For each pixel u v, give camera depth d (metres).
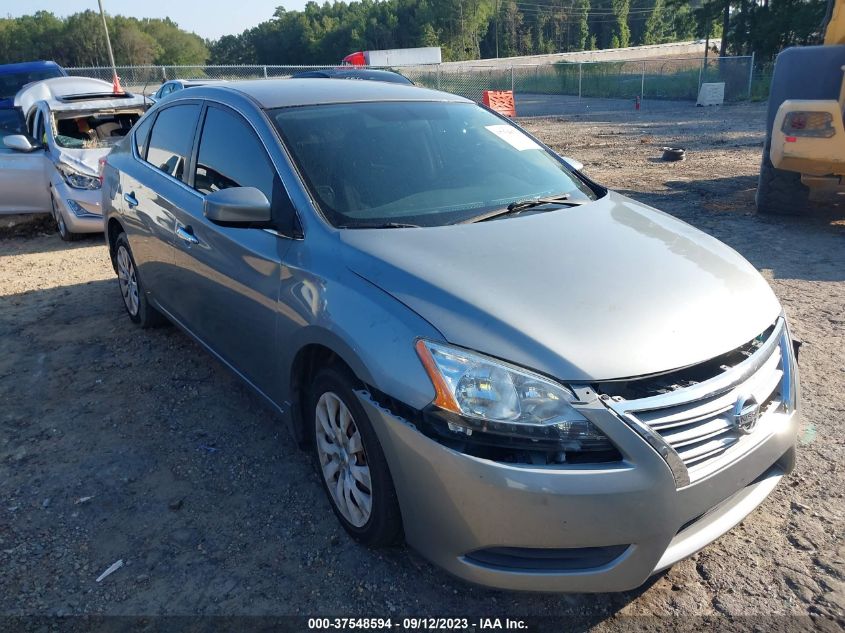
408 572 2.68
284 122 3.38
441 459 2.23
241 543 2.86
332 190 3.09
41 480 3.31
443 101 3.98
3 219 8.80
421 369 2.29
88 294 6.12
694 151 13.52
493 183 3.45
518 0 121.62
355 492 2.70
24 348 4.91
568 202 3.40
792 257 6.41
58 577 2.68
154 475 3.34
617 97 36.06
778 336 2.69
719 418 2.35
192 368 4.51
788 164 7.06
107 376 4.42
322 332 2.65
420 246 2.75
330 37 111.12
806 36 40.94
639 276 2.62
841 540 2.78
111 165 5.13
